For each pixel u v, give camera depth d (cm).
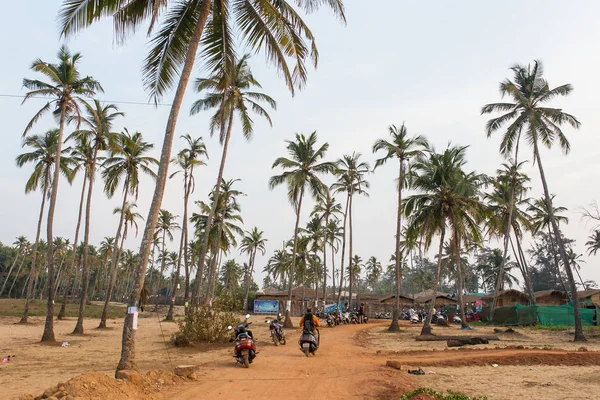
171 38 1149
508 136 2720
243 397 788
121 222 3022
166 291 10744
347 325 3803
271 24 1160
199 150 3788
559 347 1903
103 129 2570
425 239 2845
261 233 6594
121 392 738
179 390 840
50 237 1980
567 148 2644
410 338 2444
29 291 3238
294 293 6650
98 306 6475
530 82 2694
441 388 934
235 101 2494
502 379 1054
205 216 4094
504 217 4091
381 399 787
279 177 3238
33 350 1606
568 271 2369
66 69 2070
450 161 2712
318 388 888
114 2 1042
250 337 1221
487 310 4259
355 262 8406
